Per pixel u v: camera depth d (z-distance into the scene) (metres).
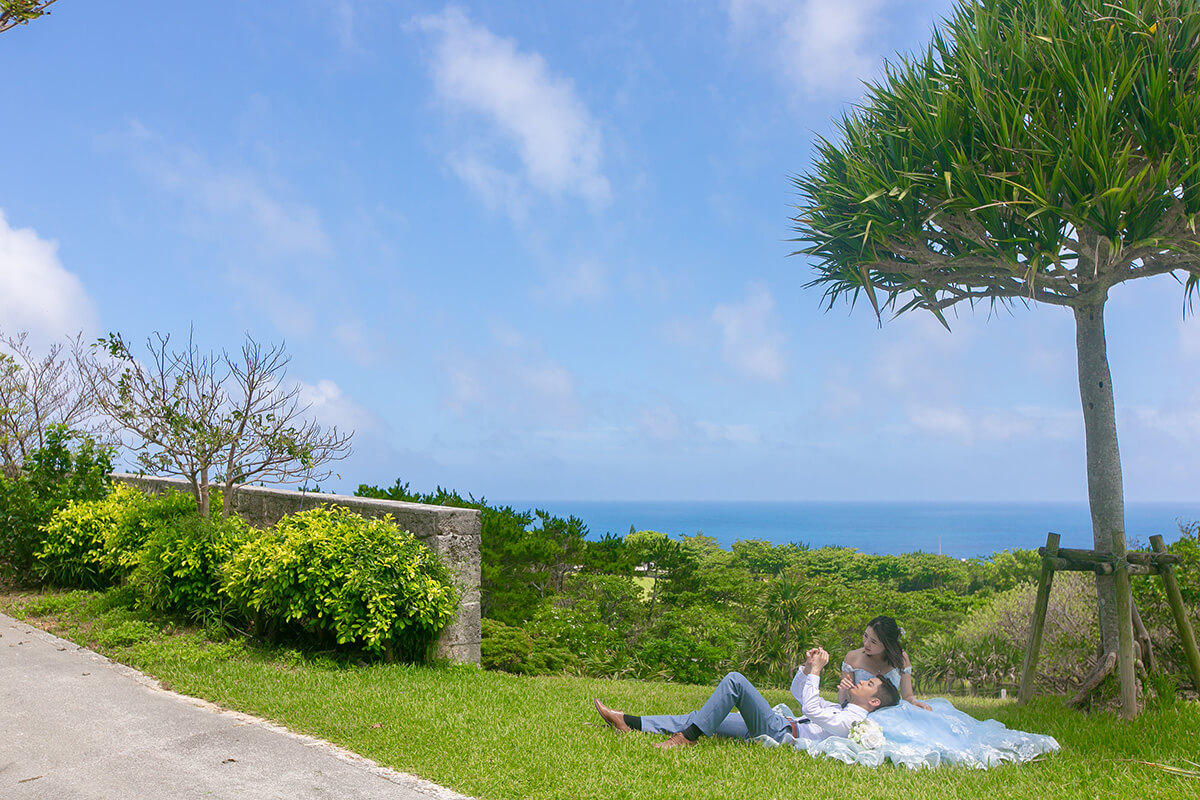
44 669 6.02
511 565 11.27
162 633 7.20
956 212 5.96
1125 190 5.05
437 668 7.18
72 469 10.69
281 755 4.32
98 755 4.23
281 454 9.12
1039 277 5.99
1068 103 5.62
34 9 7.44
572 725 5.25
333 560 7.02
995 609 9.29
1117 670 6.16
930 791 4.09
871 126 6.86
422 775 4.12
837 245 7.03
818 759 4.58
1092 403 6.40
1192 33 5.43
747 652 9.77
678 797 3.89
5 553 9.59
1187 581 6.89
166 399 8.82
